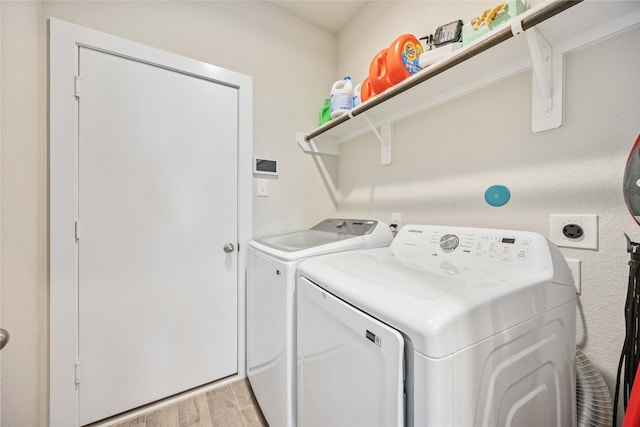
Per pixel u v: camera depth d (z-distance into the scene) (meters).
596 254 0.85
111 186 1.35
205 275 1.62
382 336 0.58
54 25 1.20
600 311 0.84
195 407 1.46
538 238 0.84
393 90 1.24
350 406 0.69
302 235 1.65
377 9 1.82
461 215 1.27
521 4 0.92
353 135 1.95
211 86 1.64
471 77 1.15
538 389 0.70
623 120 0.80
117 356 1.37
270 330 1.22
